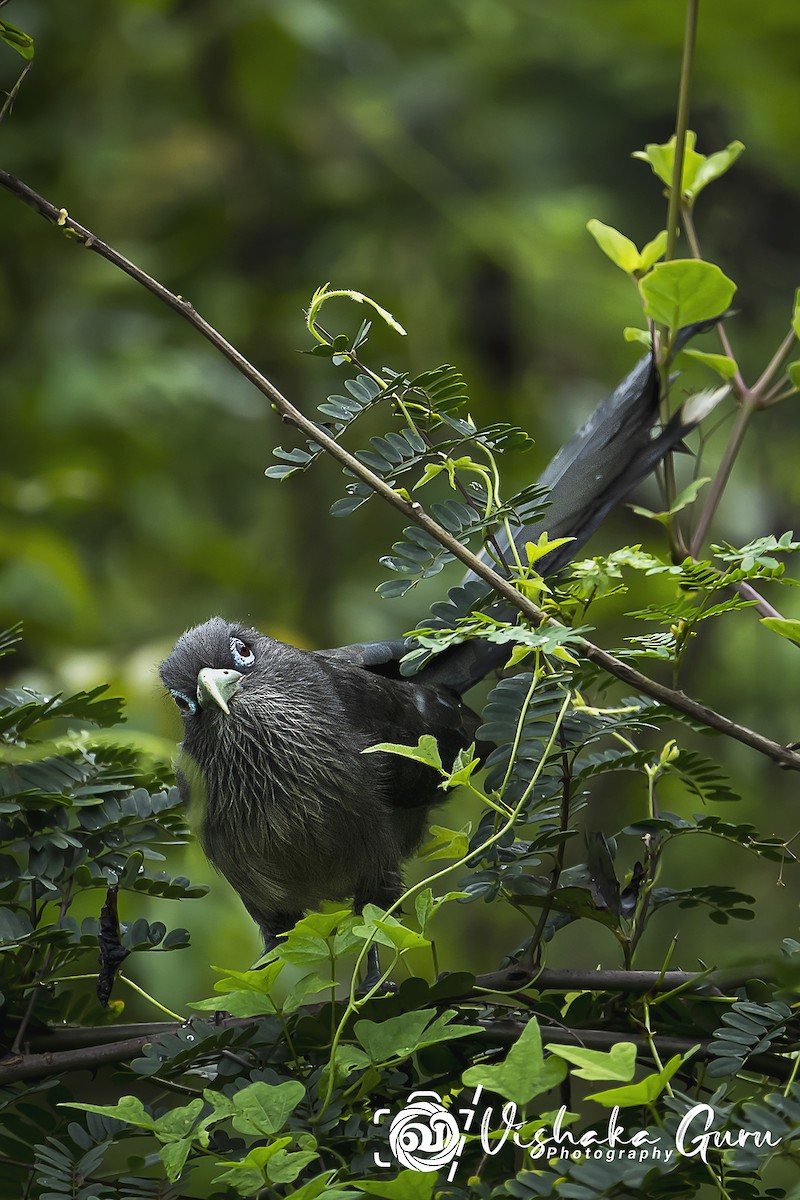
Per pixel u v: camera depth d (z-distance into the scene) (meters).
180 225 14.05
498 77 14.41
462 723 8.14
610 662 4.80
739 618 13.69
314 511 14.17
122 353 13.30
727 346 6.72
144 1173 5.35
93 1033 5.34
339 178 14.22
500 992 5.09
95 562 13.36
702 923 12.56
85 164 13.51
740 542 13.59
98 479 12.40
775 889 12.48
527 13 14.05
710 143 14.17
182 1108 4.29
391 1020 4.46
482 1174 4.76
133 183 13.80
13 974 5.40
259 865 7.67
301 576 14.13
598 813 12.50
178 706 7.75
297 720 7.47
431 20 14.51
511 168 14.20
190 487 14.20
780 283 13.99
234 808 7.52
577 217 13.80
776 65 13.33
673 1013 5.20
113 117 13.80
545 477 6.89
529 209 13.87
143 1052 5.00
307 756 7.42
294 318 13.89
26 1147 5.13
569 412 14.11
